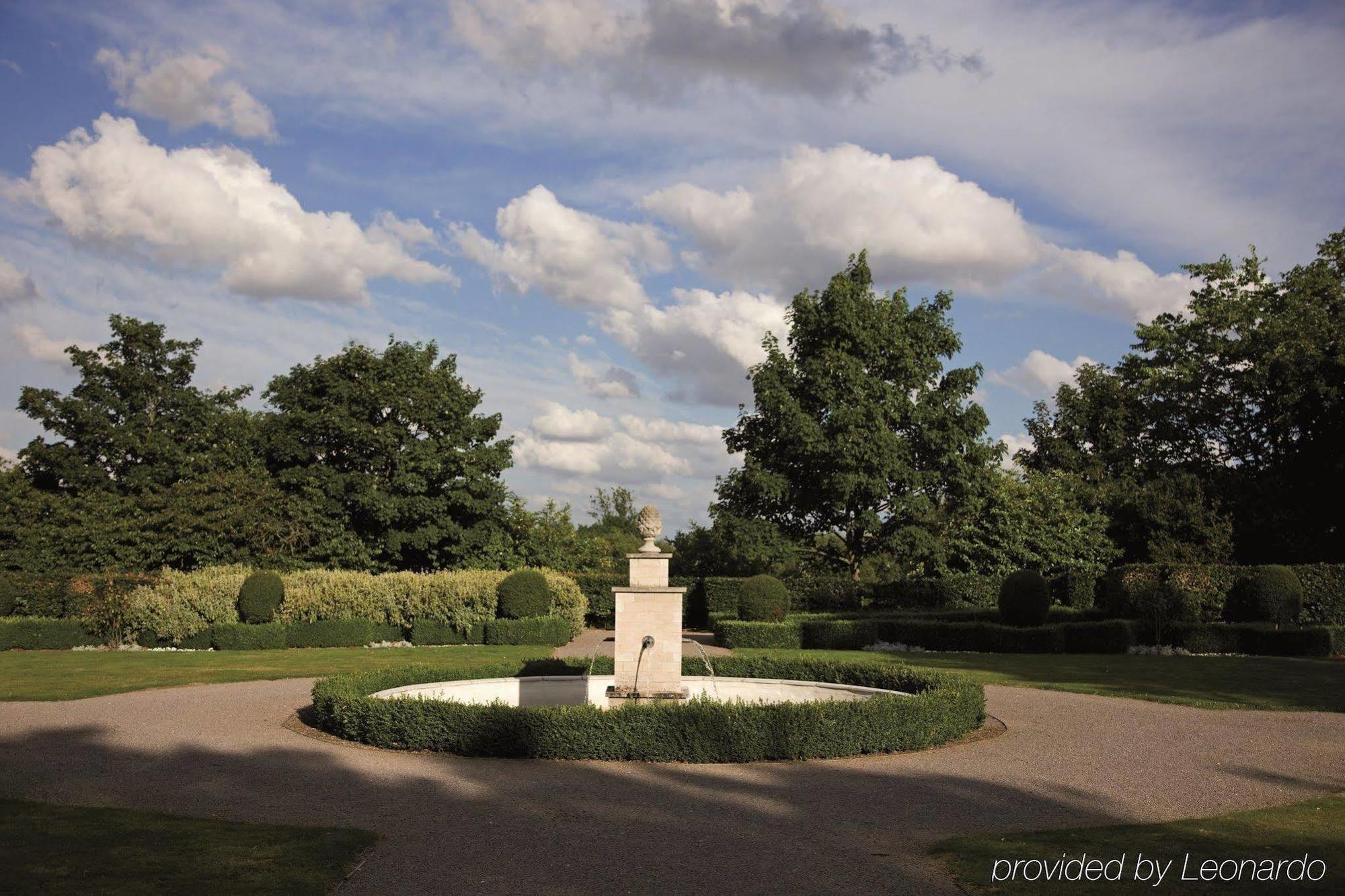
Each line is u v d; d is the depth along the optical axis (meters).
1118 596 27.50
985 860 7.02
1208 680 18.61
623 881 6.58
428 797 8.96
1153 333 41.34
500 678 16.88
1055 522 35.38
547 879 6.64
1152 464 40.91
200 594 26.62
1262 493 34.19
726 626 27.12
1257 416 37.66
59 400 37.62
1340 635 23.94
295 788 9.31
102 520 33.97
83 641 26.44
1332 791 9.31
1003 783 9.68
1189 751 11.41
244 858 6.90
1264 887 6.42
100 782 9.43
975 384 35.56
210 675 19.36
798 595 33.53
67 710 14.38
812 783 9.63
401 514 35.44
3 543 34.12
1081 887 6.46
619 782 9.64
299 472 35.59
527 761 10.71
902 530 33.94
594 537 48.88
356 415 35.59
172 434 38.19
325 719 12.60
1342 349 32.00
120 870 6.56
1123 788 9.47
